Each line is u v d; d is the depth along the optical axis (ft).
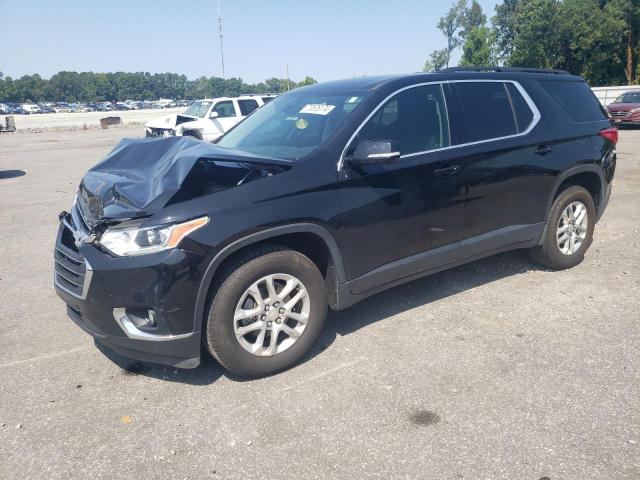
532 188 14.58
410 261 12.54
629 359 11.18
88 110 329.72
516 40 152.46
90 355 12.15
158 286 9.43
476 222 13.58
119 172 11.73
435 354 11.64
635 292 14.64
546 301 14.23
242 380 10.92
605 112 17.07
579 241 16.49
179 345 9.86
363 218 11.45
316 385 10.61
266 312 10.69
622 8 138.92
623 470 8.05
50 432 9.39
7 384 10.98
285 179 10.55
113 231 9.64
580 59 149.79
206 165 10.05
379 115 12.11
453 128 13.12
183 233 9.46
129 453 8.80
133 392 10.59
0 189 35.58
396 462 8.39
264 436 9.11
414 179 12.13
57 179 39.58
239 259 10.27
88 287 9.82
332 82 14.88
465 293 14.93
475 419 9.37
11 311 14.69
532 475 8.02
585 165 15.69
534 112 14.80
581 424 9.14
